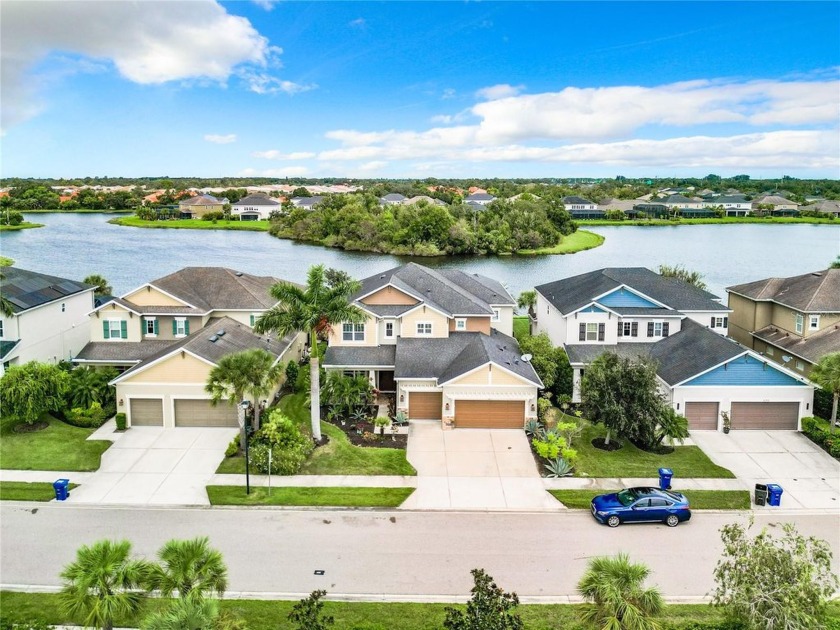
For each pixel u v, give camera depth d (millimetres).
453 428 35312
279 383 39750
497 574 22172
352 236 138750
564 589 21328
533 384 34625
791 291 46031
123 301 41625
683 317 42281
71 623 19062
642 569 16625
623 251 134125
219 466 30297
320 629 16031
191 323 41719
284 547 23688
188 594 15586
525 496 28016
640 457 32062
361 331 40969
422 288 45188
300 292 32781
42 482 28438
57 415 35875
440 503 27312
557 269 110375
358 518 25984
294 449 30500
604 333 42000
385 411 37500
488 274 104250
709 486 29109
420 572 22203
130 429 34438
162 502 26969
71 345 46719
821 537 24984
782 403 35438
